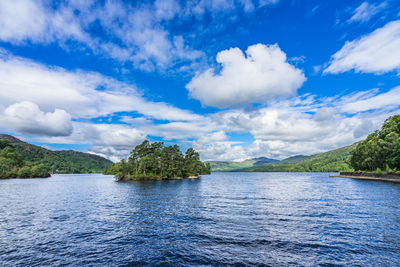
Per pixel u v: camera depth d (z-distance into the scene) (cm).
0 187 8462
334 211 3031
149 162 13400
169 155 14162
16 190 7062
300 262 1404
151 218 2747
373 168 11819
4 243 1814
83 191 6631
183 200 4444
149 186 8638
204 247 1692
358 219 2531
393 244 1697
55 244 1792
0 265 1395
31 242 1841
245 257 1491
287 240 1823
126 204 3944
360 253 1534
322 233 2006
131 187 8156
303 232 2048
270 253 1554
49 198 4897
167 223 2475
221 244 1753
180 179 14425
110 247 1717
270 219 2594
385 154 10425
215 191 6419
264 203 3894
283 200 4262
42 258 1505
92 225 2412
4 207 3647
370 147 11638
